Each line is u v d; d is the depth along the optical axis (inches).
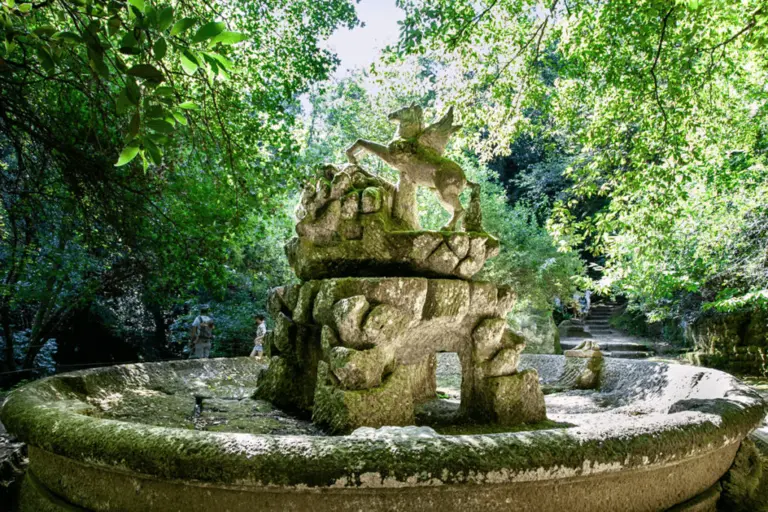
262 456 64.1
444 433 112.3
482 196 508.7
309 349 129.0
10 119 164.4
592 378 189.5
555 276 496.4
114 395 134.1
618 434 72.8
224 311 493.7
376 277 116.3
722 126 299.1
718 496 95.4
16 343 354.6
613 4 255.8
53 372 347.9
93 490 76.3
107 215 206.1
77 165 183.8
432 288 117.4
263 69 228.4
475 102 337.7
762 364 377.1
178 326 496.1
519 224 514.3
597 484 74.4
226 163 181.9
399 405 106.9
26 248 268.4
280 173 195.9
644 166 273.7
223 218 240.8
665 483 82.4
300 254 131.8
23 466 115.2
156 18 66.1
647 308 481.7
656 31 244.2
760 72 295.7
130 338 490.0
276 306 141.3
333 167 133.6
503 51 317.7
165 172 240.8
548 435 70.6
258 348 299.6
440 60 324.2
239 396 140.5
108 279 350.6
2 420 89.0
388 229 124.1
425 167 132.3
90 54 67.2
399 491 66.1
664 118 261.1
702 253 331.6
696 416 83.6
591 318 705.6
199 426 108.3
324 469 63.1
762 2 206.2
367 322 107.2
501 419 120.0
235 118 191.3
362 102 478.6
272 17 239.0
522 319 487.8
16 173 212.2
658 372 159.5
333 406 103.9
